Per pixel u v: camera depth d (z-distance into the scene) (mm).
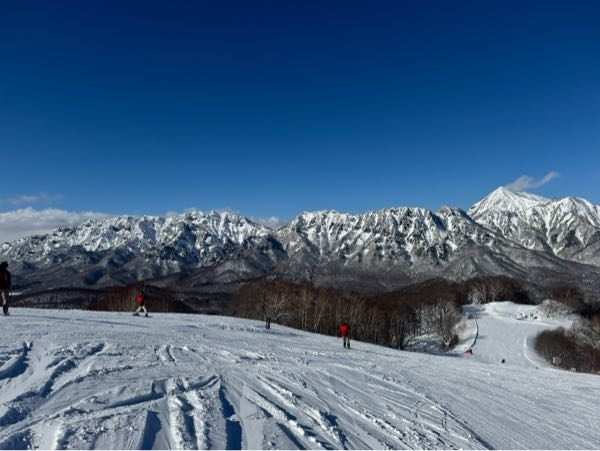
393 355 24984
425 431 8789
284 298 74875
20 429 5848
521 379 19859
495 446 8789
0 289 18203
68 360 9859
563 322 113812
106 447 5531
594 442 10469
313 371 13211
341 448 6926
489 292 163125
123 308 76875
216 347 15703
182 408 7438
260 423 7266
